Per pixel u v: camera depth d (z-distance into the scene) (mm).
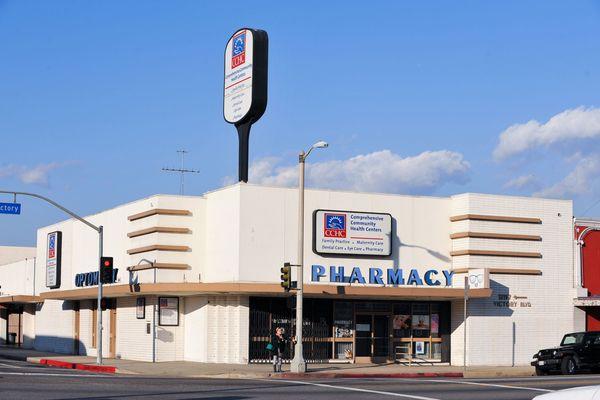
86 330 48938
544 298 41562
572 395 11617
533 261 41438
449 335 41000
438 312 41125
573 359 34375
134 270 41406
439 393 23797
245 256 37188
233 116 41688
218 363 37875
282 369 34438
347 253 38656
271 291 36188
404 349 40250
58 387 24141
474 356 39844
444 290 38406
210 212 39938
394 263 39656
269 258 37594
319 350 38656
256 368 34781
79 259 49469
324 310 39000
